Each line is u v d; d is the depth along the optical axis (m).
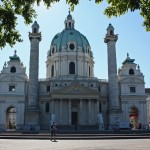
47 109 99.06
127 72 102.19
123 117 98.31
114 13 14.90
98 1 14.27
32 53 93.31
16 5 15.38
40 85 101.62
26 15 15.76
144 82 101.56
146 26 15.39
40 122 97.38
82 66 108.56
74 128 89.50
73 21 120.62
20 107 95.44
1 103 95.38
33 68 92.44
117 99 93.62
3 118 94.31
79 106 97.94
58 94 95.12
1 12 15.34
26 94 96.94
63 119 96.31
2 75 97.12
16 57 100.75
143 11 14.57
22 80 97.31
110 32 98.75
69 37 111.94
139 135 56.47
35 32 96.31
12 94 95.94
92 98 96.25
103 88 103.31
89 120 94.94
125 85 100.94
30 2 15.27
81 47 110.50
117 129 77.12
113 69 95.31
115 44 97.56
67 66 107.31
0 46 16.39
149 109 132.38
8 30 15.92
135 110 102.75
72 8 14.52
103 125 91.88
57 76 105.62
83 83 101.12
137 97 100.00
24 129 86.38
